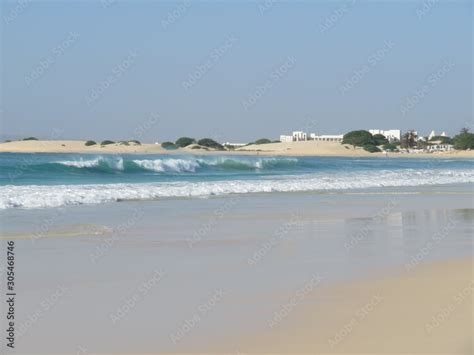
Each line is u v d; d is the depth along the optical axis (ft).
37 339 22.63
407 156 418.72
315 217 61.05
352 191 96.53
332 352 20.89
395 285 30.32
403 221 57.98
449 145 553.23
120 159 149.38
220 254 40.11
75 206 69.72
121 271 34.53
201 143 435.94
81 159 145.59
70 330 23.62
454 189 102.17
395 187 106.93
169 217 60.29
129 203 74.02
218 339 22.41
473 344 21.59
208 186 95.81
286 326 23.73
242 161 180.86
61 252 40.42
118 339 22.57
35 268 35.17
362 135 521.65
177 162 161.79
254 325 24.00
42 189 82.28
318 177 130.82
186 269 35.14
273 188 98.02
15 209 65.57
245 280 32.17
